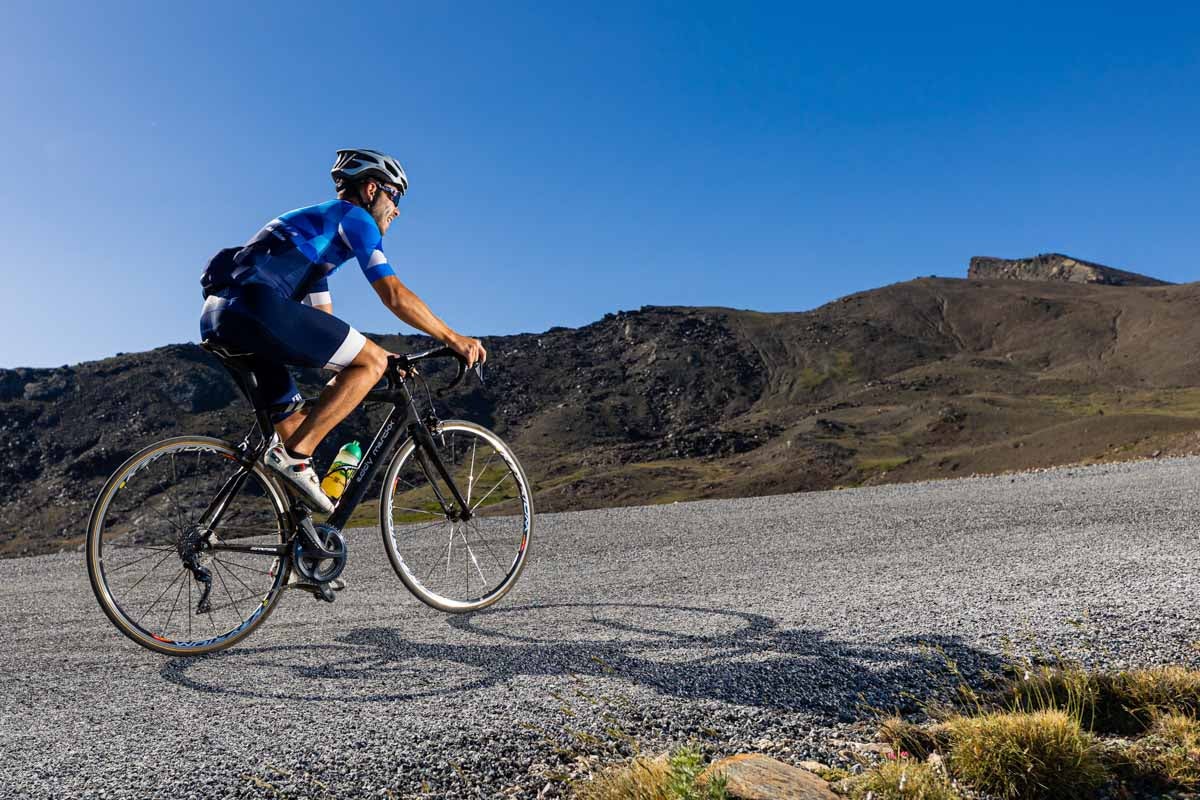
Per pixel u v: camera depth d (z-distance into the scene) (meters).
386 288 3.24
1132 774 2.08
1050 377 183.00
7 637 3.94
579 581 4.87
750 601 3.89
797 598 3.91
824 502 10.97
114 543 3.06
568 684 2.62
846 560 5.28
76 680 2.99
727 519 9.29
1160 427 103.38
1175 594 3.41
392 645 3.28
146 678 2.97
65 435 159.25
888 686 2.57
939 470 117.12
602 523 9.85
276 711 2.51
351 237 3.15
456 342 3.51
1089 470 14.16
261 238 3.03
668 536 7.69
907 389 182.62
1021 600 3.51
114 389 172.00
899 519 7.77
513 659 2.96
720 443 158.00
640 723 2.32
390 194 3.36
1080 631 2.97
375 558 6.39
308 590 3.36
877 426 153.50
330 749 2.18
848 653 2.86
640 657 2.91
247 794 1.96
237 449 3.24
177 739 2.30
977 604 3.48
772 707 2.43
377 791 1.98
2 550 122.12
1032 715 2.18
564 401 197.88
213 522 3.17
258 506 3.26
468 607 3.90
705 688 2.56
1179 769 2.06
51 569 7.60
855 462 130.62
